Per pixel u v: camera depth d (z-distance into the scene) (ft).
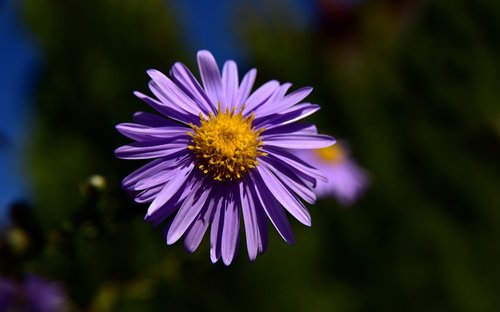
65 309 0.72
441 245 1.59
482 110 1.67
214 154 0.56
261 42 1.62
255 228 0.57
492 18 1.63
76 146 1.25
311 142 0.57
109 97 1.29
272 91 0.58
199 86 0.56
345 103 1.64
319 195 0.87
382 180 1.59
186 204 0.55
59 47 1.28
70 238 0.60
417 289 1.56
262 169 0.57
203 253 0.73
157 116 0.55
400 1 1.82
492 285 1.61
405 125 1.69
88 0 1.29
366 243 1.50
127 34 1.33
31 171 1.23
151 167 0.54
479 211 1.64
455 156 1.68
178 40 1.42
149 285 0.74
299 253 1.38
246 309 1.26
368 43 1.80
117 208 0.58
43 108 1.27
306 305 1.38
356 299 1.49
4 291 0.66
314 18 1.77
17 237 0.60
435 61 1.70
